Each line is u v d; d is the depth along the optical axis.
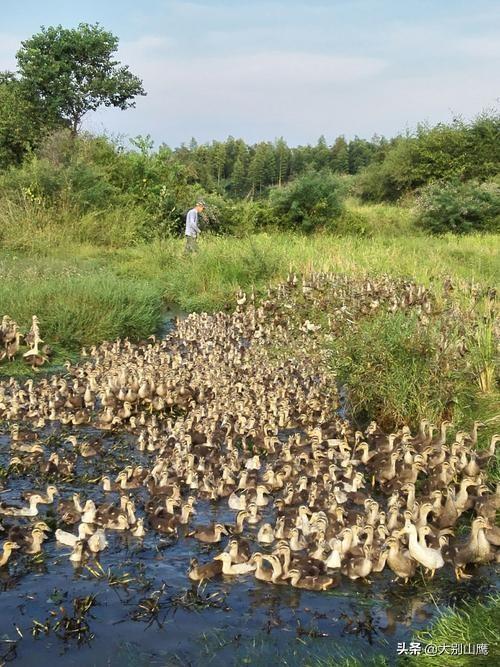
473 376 16.86
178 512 12.32
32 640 8.98
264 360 20.67
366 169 65.88
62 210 39.00
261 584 10.33
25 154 47.97
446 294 23.34
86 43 57.62
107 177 43.28
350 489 13.09
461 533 11.74
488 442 14.51
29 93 56.22
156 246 35.31
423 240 40.47
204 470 13.78
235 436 15.65
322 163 110.81
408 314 20.14
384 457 13.86
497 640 8.47
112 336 22.95
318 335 22.23
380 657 8.51
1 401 16.83
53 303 23.03
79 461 14.41
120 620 9.41
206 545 11.41
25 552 10.98
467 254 34.84
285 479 13.38
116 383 17.84
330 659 8.58
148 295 25.72
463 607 9.68
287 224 44.81
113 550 11.19
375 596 10.05
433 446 14.00
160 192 43.53
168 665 8.52
